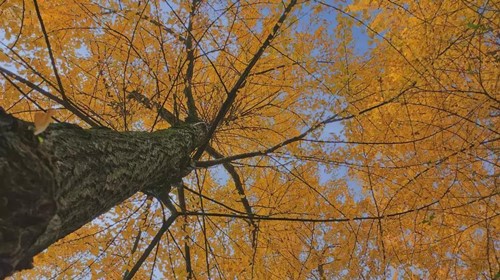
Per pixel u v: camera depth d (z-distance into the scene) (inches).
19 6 97.1
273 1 123.7
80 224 56.9
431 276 148.6
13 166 38.4
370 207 154.2
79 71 121.0
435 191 137.3
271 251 145.6
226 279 141.9
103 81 122.3
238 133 169.5
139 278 140.3
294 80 140.3
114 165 64.2
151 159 83.6
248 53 135.0
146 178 82.4
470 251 150.3
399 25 128.0
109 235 125.9
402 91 124.1
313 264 149.6
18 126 41.4
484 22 118.1
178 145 106.4
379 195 155.6
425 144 139.9
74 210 51.4
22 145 40.6
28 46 99.0
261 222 144.2
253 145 172.2
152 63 126.4
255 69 136.5
